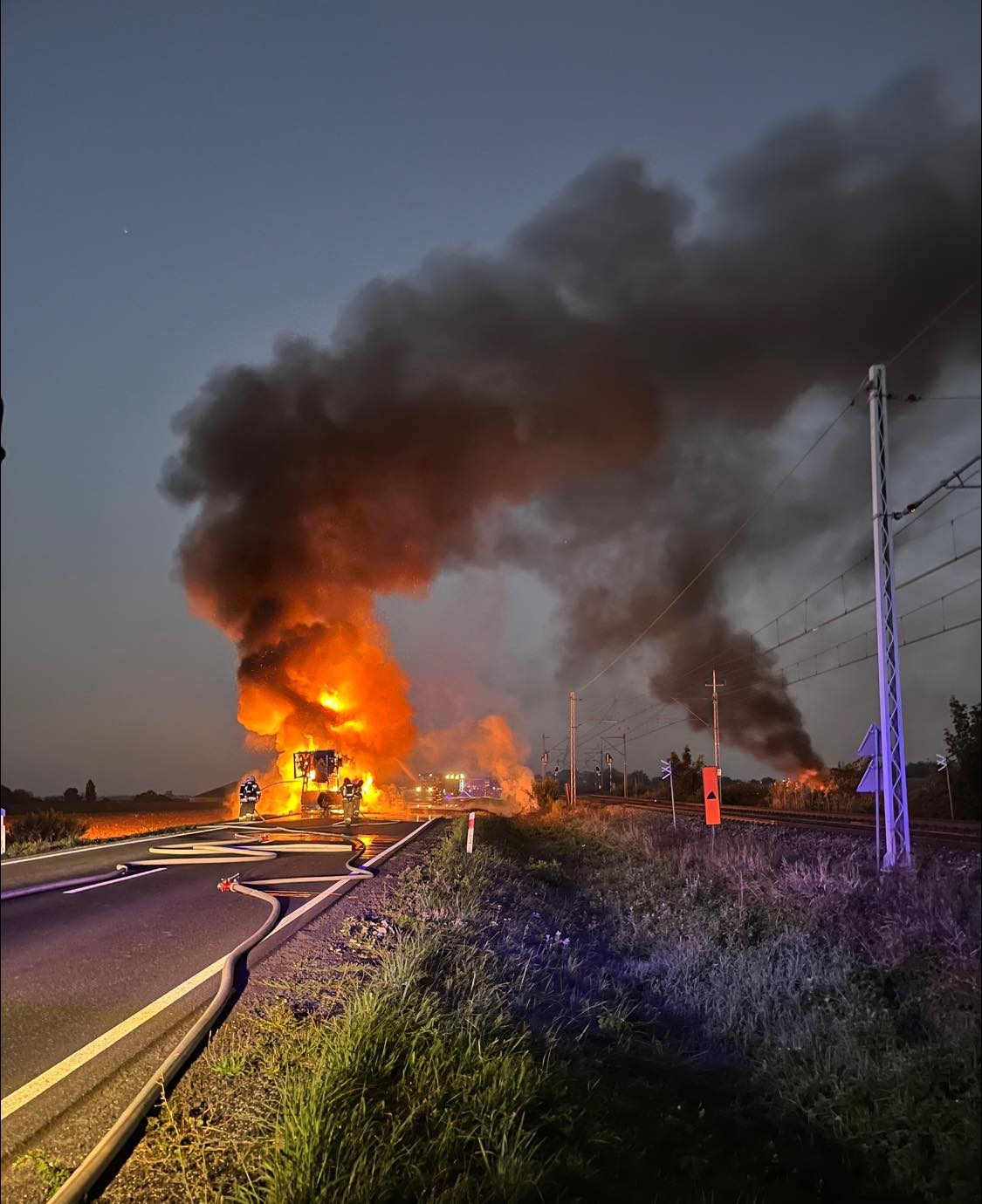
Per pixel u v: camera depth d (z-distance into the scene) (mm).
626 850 25656
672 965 12492
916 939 12250
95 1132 4828
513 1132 5516
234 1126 4922
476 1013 7340
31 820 21109
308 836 21859
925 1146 8219
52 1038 6105
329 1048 5844
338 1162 4641
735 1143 7645
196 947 8812
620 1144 6188
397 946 9094
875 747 18422
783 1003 11039
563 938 12945
